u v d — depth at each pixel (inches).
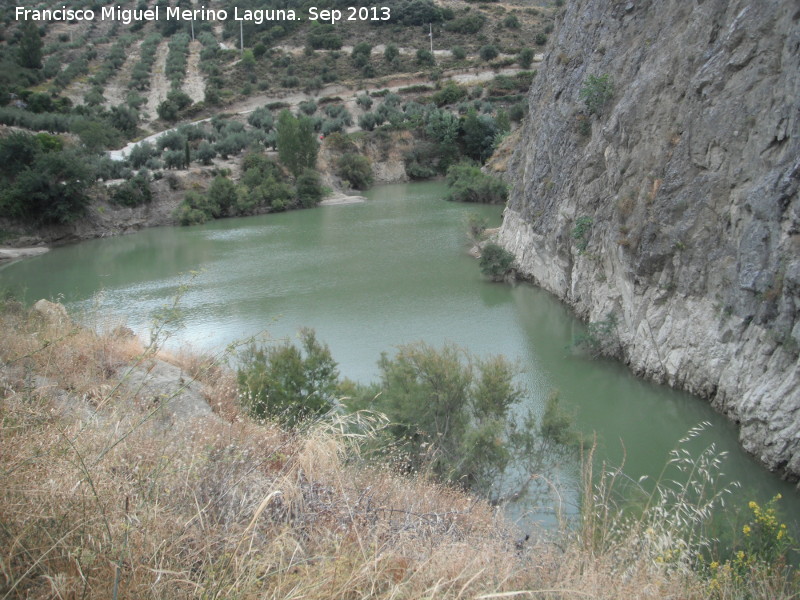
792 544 259.0
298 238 1664.6
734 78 605.6
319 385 478.3
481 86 3235.7
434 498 243.0
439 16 3961.6
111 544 124.0
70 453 154.1
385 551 150.7
